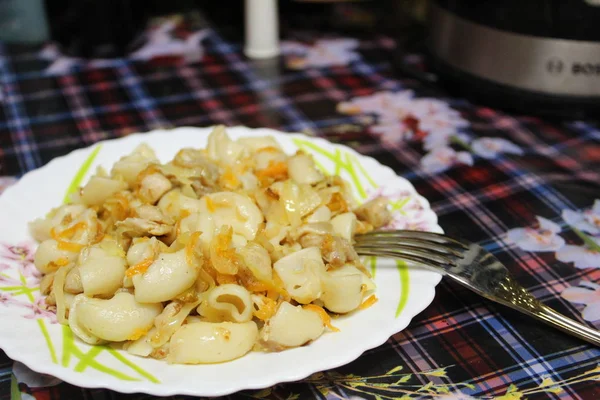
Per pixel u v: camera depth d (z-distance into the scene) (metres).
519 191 0.54
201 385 0.34
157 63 0.75
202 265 0.39
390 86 0.71
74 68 0.73
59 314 0.38
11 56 0.76
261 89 0.70
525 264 0.46
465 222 0.50
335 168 0.50
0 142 0.60
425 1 0.81
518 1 0.58
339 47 0.80
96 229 0.41
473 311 0.42
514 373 0.38
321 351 0.36
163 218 0.41
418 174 0.56
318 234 0.41
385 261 0.42
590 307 0.42
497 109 0.66
